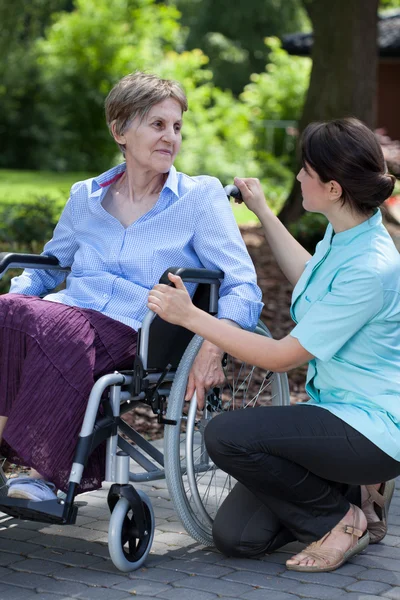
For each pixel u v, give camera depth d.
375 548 3.59
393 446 3.20
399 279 3.20
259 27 48.75
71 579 3.23
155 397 3.41
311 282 3.35
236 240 3.66
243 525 3.40
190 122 24.31
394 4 36.06
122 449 3.63
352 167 3.13
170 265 3.64
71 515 3.09
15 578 3.24
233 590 3.12
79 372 3.23
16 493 3.11
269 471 3.24
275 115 25.11
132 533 3.29
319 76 13.74
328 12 13.59
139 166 3.66
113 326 3.42
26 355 3.23
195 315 3.21
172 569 3.34
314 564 3.30
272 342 3.20
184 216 3.64
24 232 10.18
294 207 13.86
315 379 3.36
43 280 3.95
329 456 3.21
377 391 3.23
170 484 3.39
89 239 3.74
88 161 29.75
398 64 25.20
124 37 29.27
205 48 47.59
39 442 3.15
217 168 22.23
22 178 26.09
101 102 28.95
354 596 3.07
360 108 13.58
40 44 30.11
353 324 3.15
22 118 29.78
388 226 7.93
